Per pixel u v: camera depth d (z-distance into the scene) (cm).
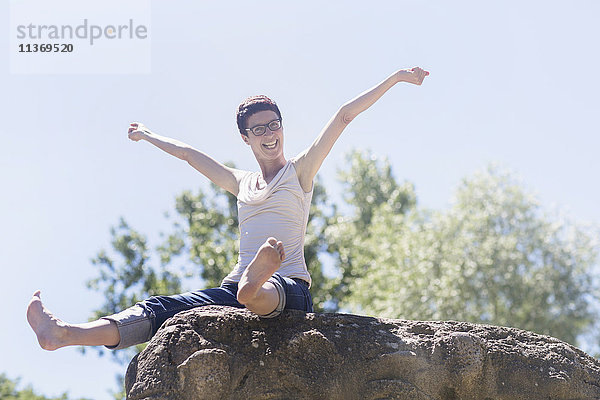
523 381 422
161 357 378
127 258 2353
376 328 415
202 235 2339
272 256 378
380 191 3141
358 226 2983
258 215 448
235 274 438
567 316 2039
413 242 2169
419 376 405
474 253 2050
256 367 388
